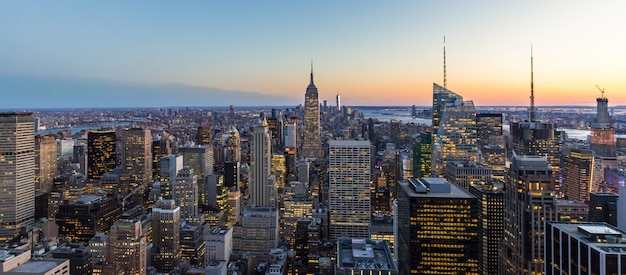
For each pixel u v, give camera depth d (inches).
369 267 7593.5
